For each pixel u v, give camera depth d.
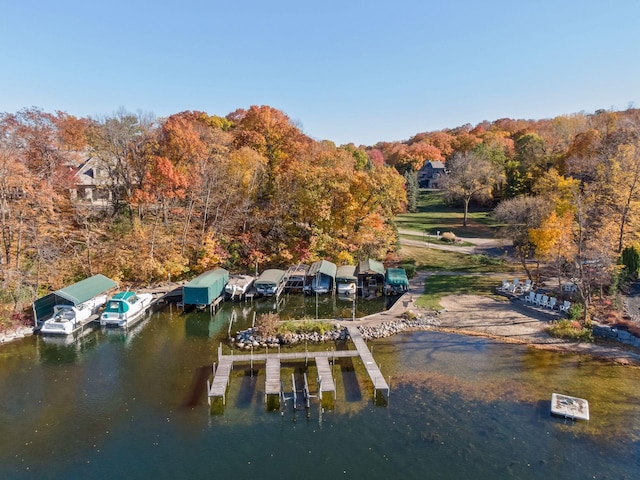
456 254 68.19
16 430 25.88
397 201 62.34
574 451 24.03
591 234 46.59
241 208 61.84
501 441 24.86
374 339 38.78
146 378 32.16
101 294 47.03
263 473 22.45
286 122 89.44
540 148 93.62
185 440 25.05
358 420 26.89
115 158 61.62
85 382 31.55
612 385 30.73
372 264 55.72
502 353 35.78
